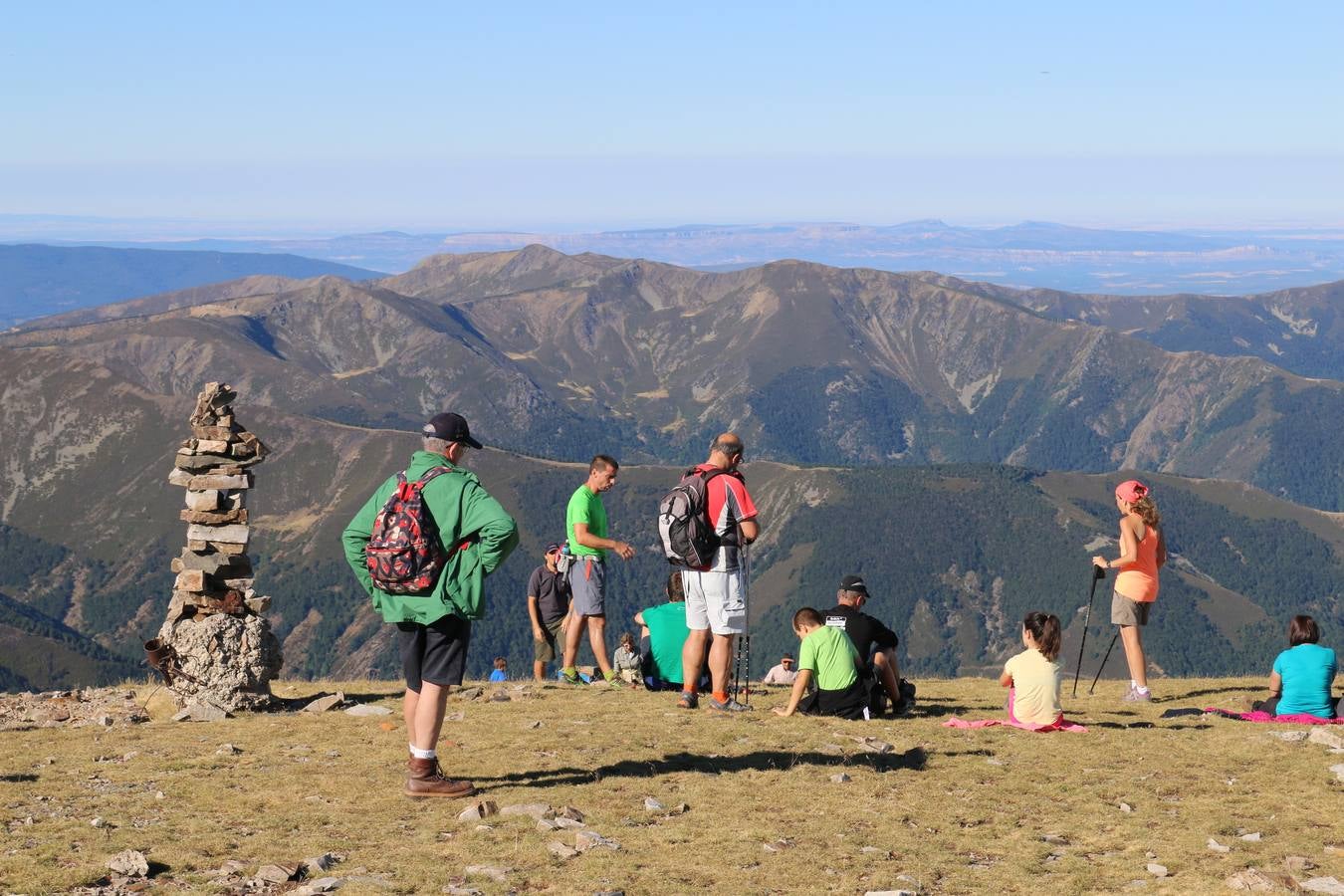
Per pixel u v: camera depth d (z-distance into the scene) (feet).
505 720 50.83
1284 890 28.96
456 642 36.63
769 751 44.73
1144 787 40.40
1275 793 39.45
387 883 28.48
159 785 38.14
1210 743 47.80
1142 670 62.08
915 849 32.60
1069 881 30.27
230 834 32.55
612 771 40.88
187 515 55.52
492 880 28.99
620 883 29.01
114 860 29.07
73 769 40.65
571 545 64.85
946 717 55.93
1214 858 32.27
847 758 43.73
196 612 55.31
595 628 64.39
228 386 56.29
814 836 33.55
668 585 64.49
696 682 54.70
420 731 36.81
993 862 32.04
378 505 36.24
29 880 27.99
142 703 56.03
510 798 36.63
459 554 35.91
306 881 28.96
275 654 55.62
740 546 53.83
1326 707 53.47
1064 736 49.42
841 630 54.60
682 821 34.81
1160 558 63.05
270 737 46.91
